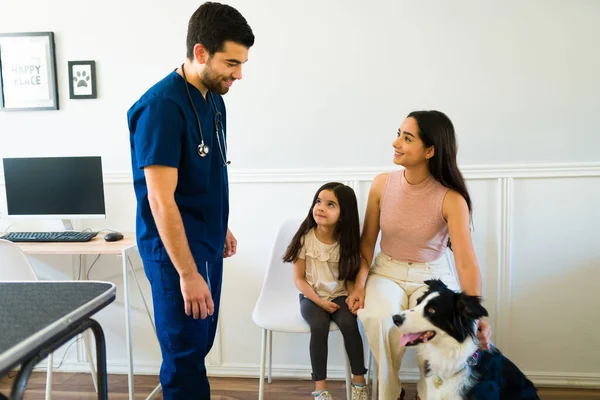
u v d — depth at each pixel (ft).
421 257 5.89
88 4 7.41
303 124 7.34
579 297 7.16
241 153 7.48
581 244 7.09
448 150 5.49
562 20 6.84
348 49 7.17
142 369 7.88
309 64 7.25
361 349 5.61
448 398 4.53
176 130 4.39
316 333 5.64
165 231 4.29
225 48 4.30
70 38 7.50
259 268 7.59
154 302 4.83
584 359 7.24
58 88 7.61
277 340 7.66
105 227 7.77
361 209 7.38
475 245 7.24
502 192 7.11
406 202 5.78
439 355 4.56
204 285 4.50
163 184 4.26
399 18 7.06
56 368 7.97
